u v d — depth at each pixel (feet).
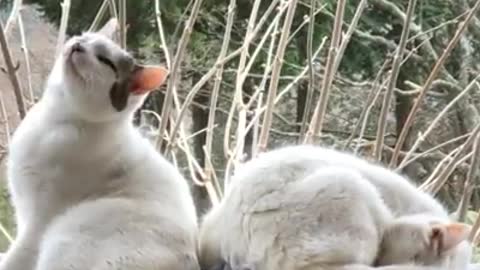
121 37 11.25
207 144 12.52
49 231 9.25
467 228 8.86
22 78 16.14
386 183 9.50
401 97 20.74
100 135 9.57
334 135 20.57
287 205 8.69
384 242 8.91
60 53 10.28
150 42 18.44
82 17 17.88
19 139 9.65
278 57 11.79
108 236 8.96
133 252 8.86
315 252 8.49
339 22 11.74
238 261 8.95
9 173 9.82
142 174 9.62
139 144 9.88
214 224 9.37
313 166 9.04
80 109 9.50
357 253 8.51
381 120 11.78
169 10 18.39
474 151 11.75
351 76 20.89
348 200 8.66
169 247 9.04
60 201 9.42
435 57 20.49
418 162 19.98
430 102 20.98
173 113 15.71
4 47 11.03
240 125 12.56
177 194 9.68
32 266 9.26
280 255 8.61
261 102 14.28
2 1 17.81
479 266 10.22
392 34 21.72
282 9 12.56
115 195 9.45
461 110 20.22
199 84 12.44
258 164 9.14
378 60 20.67
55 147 9.41
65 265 8.80
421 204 9.58
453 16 21.06
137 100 9.84
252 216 8.82
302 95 19.74
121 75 9.64
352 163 9.48
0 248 13.58
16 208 9.80
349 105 20.99
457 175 18.44
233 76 19.35
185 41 11.75
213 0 19.27
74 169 9.45
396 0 21.50
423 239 8.86
